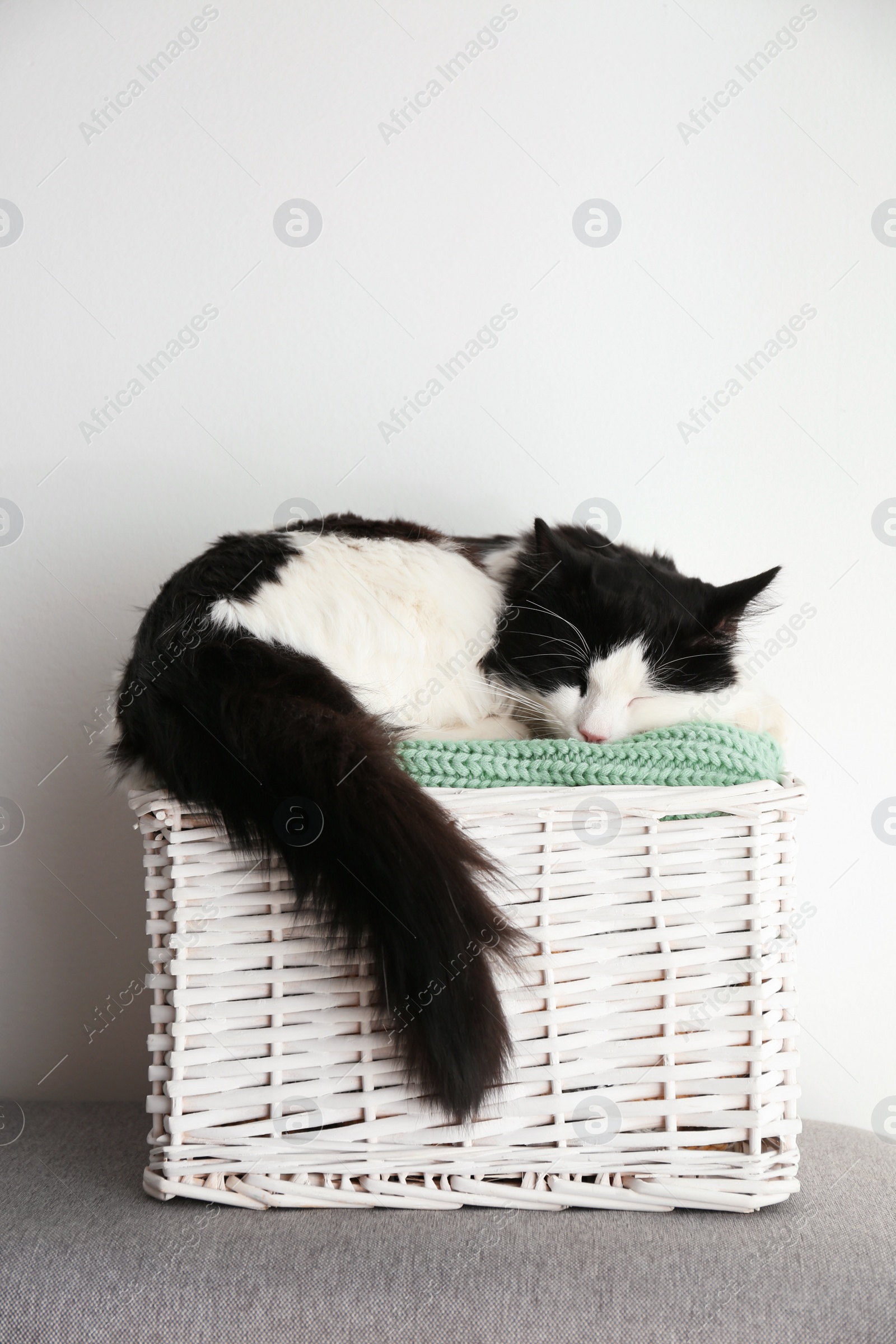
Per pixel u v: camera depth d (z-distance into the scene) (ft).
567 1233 3.10
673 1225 3.19
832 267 4.76
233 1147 3.14
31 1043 4.90
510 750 3.39
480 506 4.85
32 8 4.61
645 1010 3.27
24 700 4.83
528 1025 3.19
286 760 3.11
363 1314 2.82
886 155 4.73
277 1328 2.81
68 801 4.84
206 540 4.81
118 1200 3.30
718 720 4.14
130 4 4.63
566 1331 2.80
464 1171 3.22
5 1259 2.94
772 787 3.37
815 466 4.82
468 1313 2.82
